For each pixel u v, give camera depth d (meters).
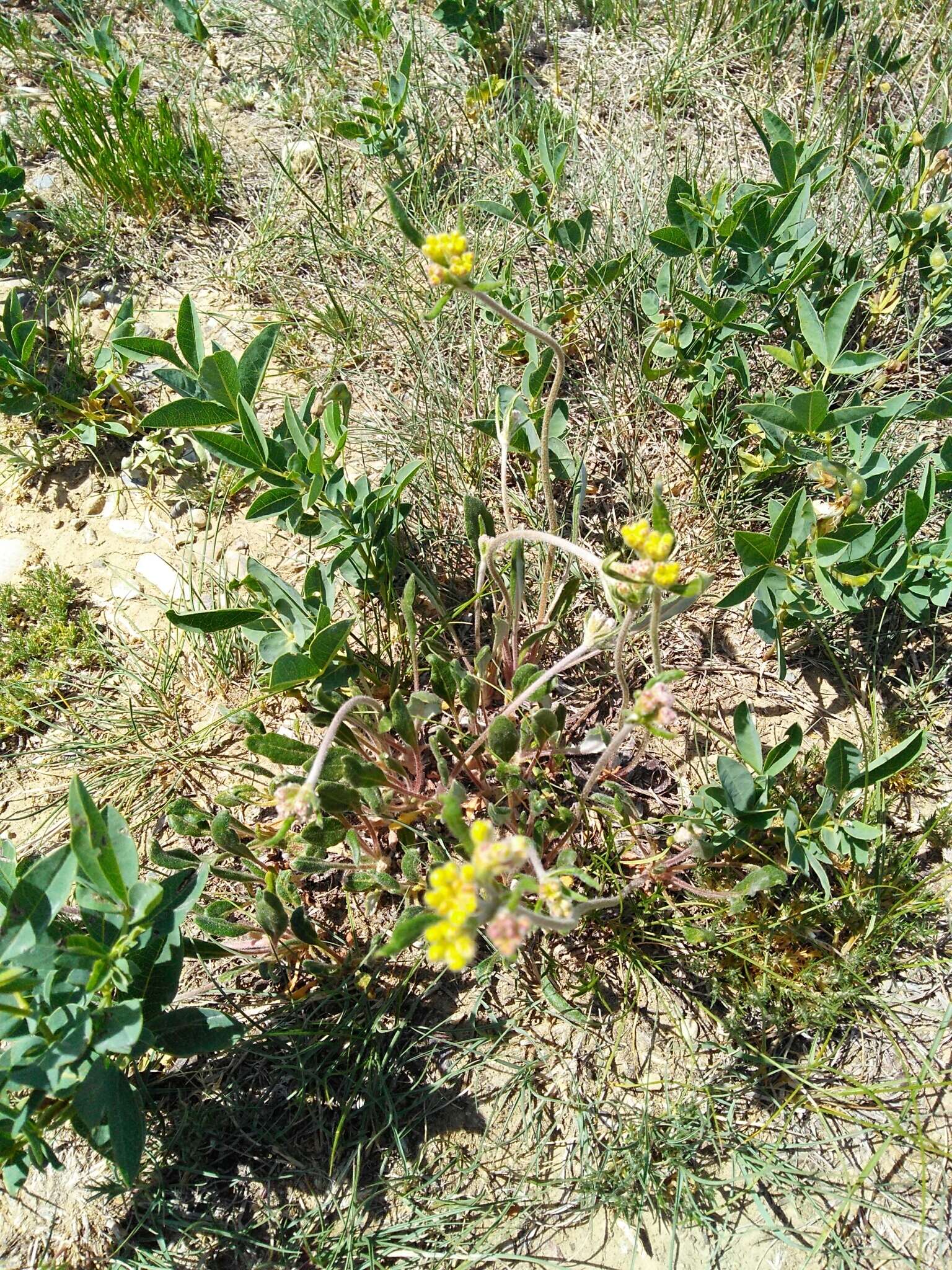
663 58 0.57
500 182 0.51
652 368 0.41
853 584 0.33
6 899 0.27
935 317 0.42
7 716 0.38
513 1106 0.30
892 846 0.33
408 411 0.45
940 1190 0.29
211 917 0.30
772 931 0.31
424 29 0.59
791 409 0.33
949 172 0.48
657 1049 0.31
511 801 0.31
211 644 0.39
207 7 0.61
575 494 0.42
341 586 0.39
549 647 0.38
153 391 0.46
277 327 0.32
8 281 0.50
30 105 0.57
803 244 0.40
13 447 0.45
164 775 0.37
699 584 0.25
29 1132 0.25
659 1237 0.28
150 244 0.52
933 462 0.41
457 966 0.19
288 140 0.55
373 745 0.34
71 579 0.42
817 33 0.56
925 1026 0.31
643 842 0.33
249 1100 0.30
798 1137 0.29
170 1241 0.29
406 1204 0.29
